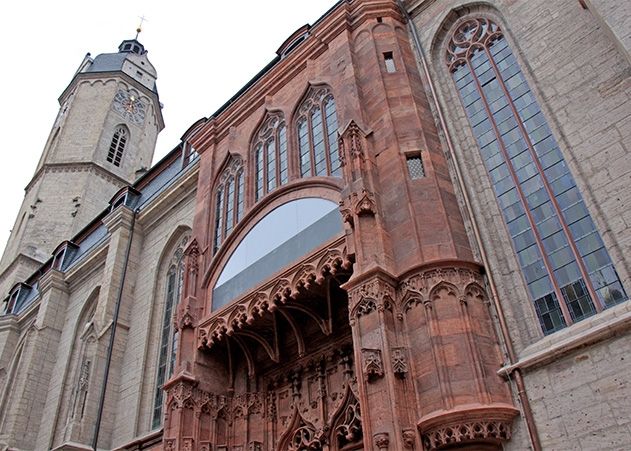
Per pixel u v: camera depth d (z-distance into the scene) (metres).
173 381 18.39
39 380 33.78
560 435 11.34
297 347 18.89
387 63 19.64
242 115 25.02
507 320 13.45
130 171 61.78
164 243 30.05
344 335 17.70
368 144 17.11
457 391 12.08
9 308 46.88
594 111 14.32
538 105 15.91
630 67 14.06
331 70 20.97
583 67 15.15
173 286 28.45
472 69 18.55
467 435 11.55
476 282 13.95
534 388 12.12
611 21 13.38
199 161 27.88
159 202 31.47
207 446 17.84
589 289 12.83
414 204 15.30
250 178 22.44
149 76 71.50
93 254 35.78
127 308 29.30
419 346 13.05
